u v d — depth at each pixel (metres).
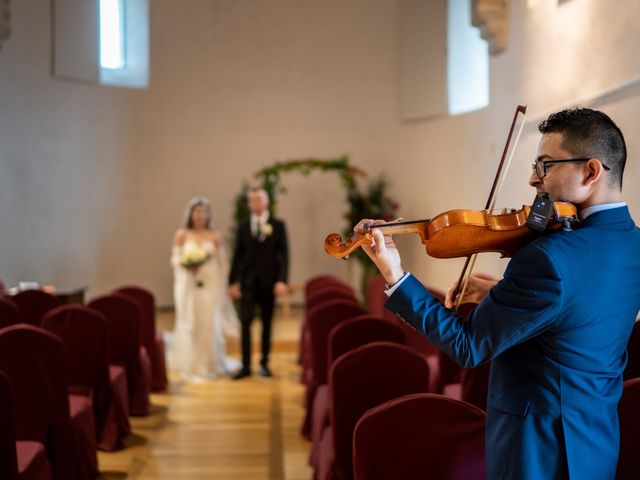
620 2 4.51
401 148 10.64
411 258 10.22
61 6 9.48
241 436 5.18
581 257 1.58
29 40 9.13
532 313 1.56
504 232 1.69
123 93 10.32
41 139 9.34
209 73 10.87
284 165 9.63
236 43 10.95
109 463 4.55
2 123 8.85
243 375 7.09
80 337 4.57
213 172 10.91
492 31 7.14
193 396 6.38
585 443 1.61
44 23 9.30
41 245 9.36
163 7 10.65
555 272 1.55
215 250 7.23
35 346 3.57
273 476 4.35
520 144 6.62
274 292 7.12
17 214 9.05
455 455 1.90
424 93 9.94
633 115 4.29
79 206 9.81
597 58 4.92
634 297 1.66
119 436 4.84
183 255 7.02
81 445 4.04
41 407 3.62
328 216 11.22
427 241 1.74
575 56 5.34
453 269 9.02
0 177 8.83
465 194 8.80
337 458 2.96
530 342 1.67
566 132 1.67
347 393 2.91
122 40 10.46
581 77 5.22
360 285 10.75
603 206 1.68
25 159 9.14
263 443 5.01
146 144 10.57
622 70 4.48
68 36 9.57
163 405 6.06
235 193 10.97
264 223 7.05
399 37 10.51
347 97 11.01
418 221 1.76
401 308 1.70
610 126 1.67
